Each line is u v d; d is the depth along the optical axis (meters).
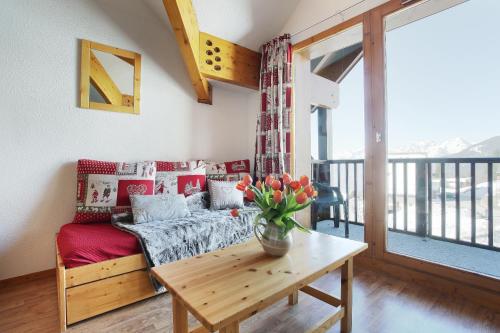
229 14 2.53
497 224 2.07
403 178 2.69
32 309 1.59
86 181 2.05
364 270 2.14
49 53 2.07
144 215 2.00
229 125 3.23
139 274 1.63
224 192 2.55
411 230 2.65
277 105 2.75
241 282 1.04
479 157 1.98
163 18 2.62
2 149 1.90
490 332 1.36
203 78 2.69
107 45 2.34
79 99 2.21
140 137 2.54
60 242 1.64
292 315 1.51
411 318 1.49
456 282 1.75
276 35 2.90
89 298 1.46
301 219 2.93
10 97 1.92
